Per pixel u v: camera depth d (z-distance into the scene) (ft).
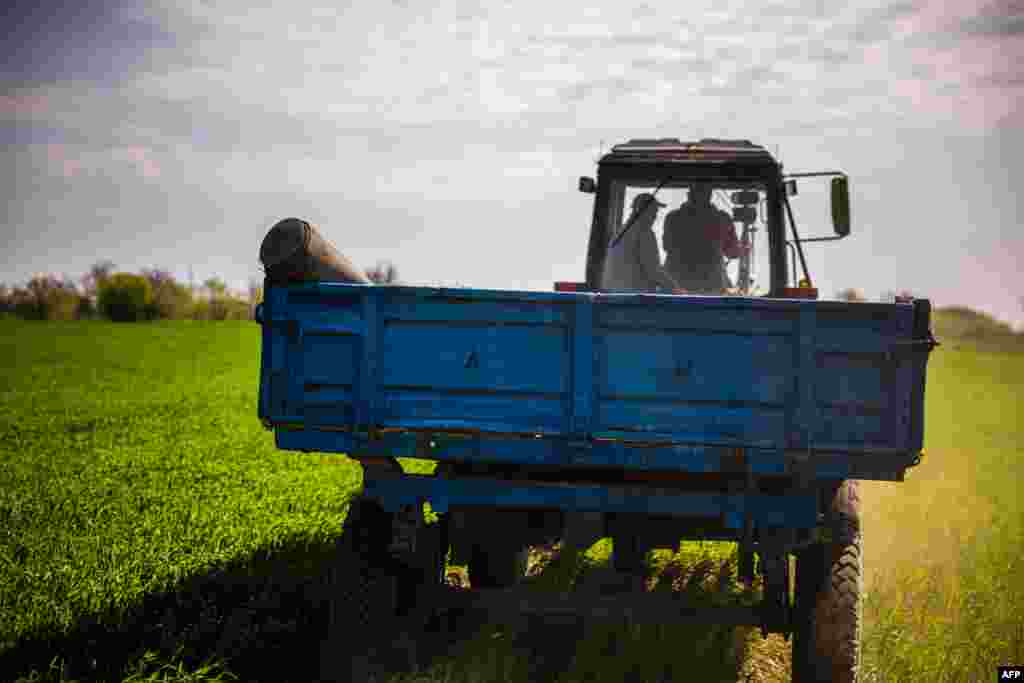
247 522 33.06
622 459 18.93
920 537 36.06
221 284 232.73
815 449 18.49
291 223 20.18
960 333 284.20
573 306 18.94
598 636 24.07
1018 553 33.14
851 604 19.71
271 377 19.75
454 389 19.34
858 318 18.34
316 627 23.68
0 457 46.70
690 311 18.72
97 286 220.84
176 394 79.77
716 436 18.79
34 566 26.81
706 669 22.59
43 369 102.12
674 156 26.45
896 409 18.30
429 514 31.01
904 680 22.06
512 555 25.34
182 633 21.85
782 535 19.16
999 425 82.33
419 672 20.59
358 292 19.38
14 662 20.66
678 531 20.81
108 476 41.86
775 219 26.21
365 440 19.51
